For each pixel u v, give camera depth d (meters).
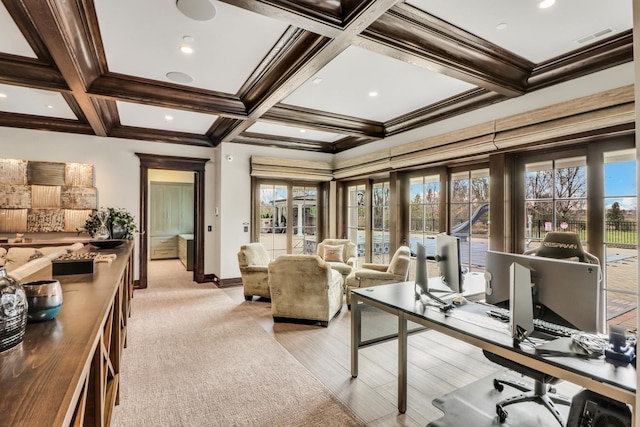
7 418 0.57
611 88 2.55
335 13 2.03
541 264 1.67
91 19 2.23
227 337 3.32
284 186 6.18
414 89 3.52
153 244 8.62
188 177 8.90
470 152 3.66
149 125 5.03
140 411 2.06
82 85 2.92
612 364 1.34
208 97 3.63
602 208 2.79
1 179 4.35
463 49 2.50
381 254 5.56
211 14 2.19
